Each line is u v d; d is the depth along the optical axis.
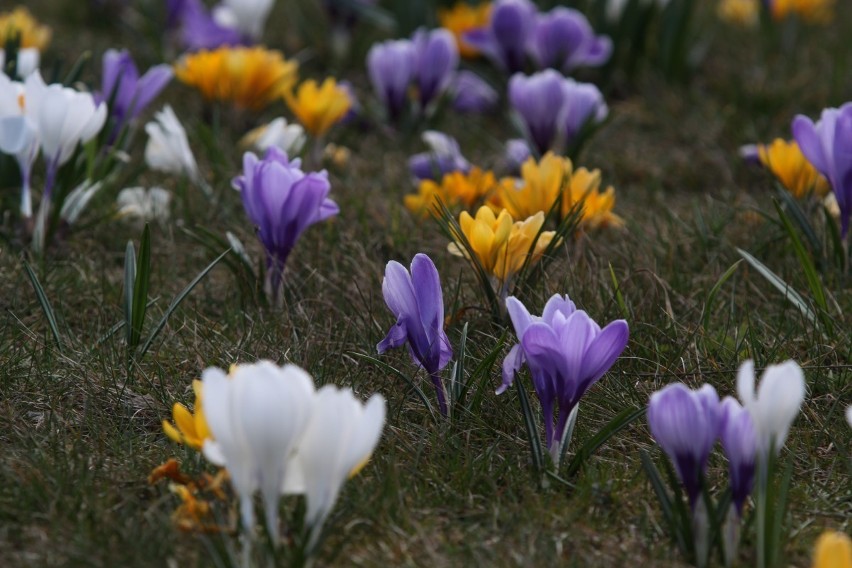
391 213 5.33
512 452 3.31
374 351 3.89
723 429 2.64
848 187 4.56
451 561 2.76
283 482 2.49
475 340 3.96
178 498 2.93
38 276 4.46
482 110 8.16
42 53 8.57
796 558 2.85
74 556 2.65
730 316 4.22
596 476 3.16
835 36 10.48
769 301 4.59
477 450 3.38
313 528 2.50
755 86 8.39
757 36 10.40
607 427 3.11
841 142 4.48
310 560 2.53
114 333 4.09
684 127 7.74
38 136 4.52
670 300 4.45
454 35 8.86
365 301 4.26
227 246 4.59
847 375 3.79
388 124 7.57
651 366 3.86
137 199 5.29
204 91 6.81
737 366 3.85
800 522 3.01
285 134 5.81
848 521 3.04
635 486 3.15
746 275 4.70
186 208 5.31
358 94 8.54
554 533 2.90
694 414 2.60
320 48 9.50
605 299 4.29
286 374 2.37
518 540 2.87
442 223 4.50
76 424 3.47
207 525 2.74
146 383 3.71
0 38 7.52
